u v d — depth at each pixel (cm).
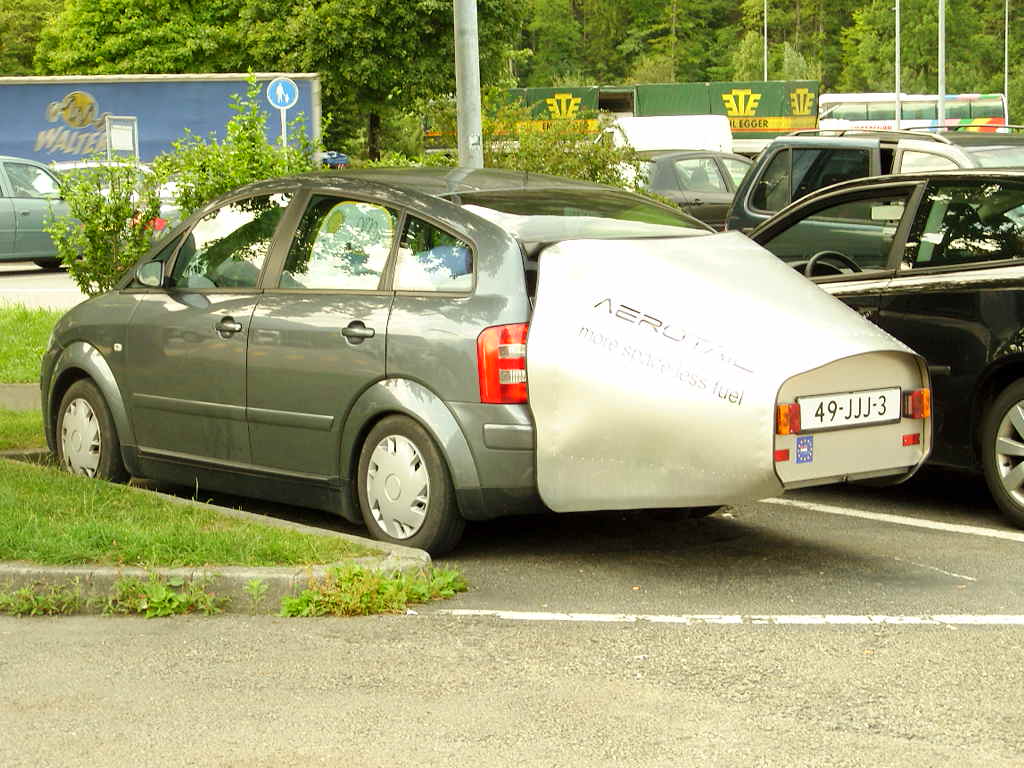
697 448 717
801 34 14988
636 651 638
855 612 698
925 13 13188
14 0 7931
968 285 895
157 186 1355
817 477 725
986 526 893
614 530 883
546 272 771
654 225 841
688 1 14738
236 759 512
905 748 520
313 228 871
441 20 4822
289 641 655
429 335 784
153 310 936
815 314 758
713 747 521
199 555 732
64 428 999
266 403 862
